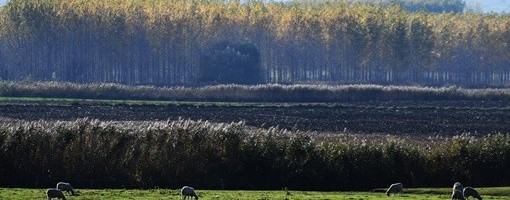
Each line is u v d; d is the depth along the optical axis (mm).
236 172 148000
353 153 152000
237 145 149250
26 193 121062
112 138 147625
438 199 120125
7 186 142500
